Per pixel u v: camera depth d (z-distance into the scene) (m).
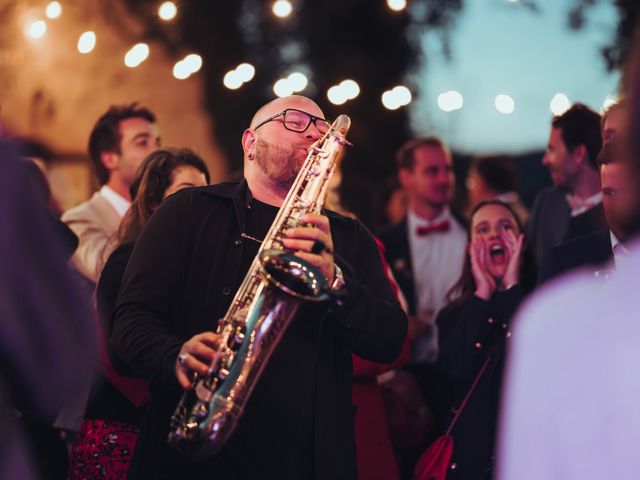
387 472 4.10
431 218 5.86
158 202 4.20
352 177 10.41
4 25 7.67
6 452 2.28
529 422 1.53
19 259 2.27
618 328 1.50
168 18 6.28
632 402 1.46
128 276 3.29
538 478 1.52
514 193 6.80
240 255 3.26
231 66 10.59
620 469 1.45
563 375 1.51
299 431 3.12
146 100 8.87
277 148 3.33
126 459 3.69
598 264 3.64
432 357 5.25
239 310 3.05
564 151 5.18
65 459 4.31
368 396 4.17
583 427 1.48
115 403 3.71
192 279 3.25
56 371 2.33
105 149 5.13
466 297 4.63
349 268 3.26
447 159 5.89
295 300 2.93
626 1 5.96
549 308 1.57
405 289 5.70
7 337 2.26
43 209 2.43
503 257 4.40
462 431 4.07
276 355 3.15
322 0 11.05
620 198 1.58
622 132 1.55
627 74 1.54
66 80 8.01
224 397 2.93
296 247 2.97
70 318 2.35
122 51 8.47
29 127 7.71
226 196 3.36
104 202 5.08
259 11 11.02
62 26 8.02
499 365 4.12
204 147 9.92
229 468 3.09
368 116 10.95
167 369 3.01
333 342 3.26
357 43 11.11
